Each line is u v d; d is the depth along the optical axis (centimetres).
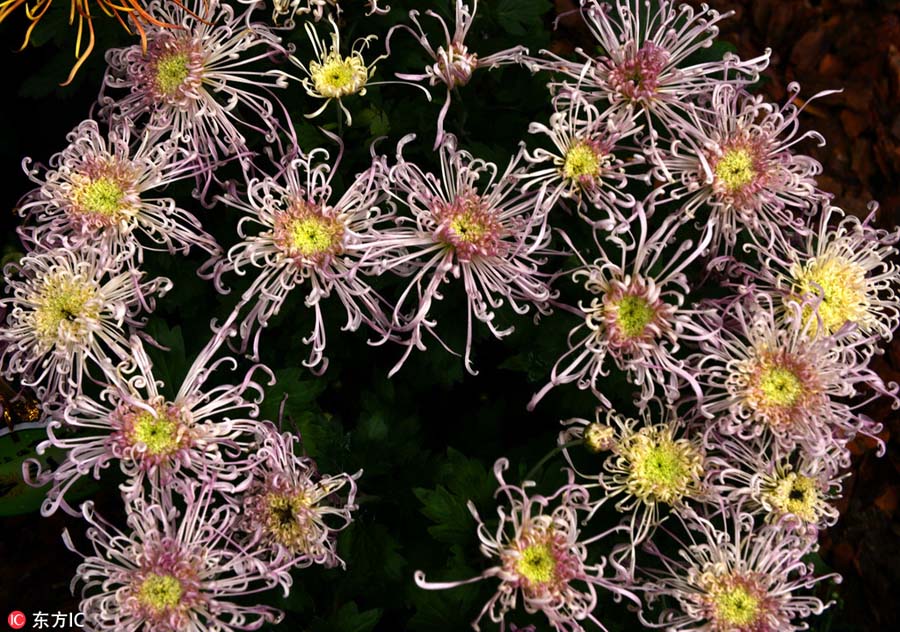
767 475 75
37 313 75
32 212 80
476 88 84
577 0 108
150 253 79
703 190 76
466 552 72
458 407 86
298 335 78
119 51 79
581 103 78
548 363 77
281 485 73
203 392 78
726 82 78
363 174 75
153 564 71
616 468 74
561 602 70
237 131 79
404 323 79
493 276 75
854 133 111
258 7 81
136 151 80
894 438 102
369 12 80
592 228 77
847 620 98
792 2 116
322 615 77
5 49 94
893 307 80
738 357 75
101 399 73
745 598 72
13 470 85
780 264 79
